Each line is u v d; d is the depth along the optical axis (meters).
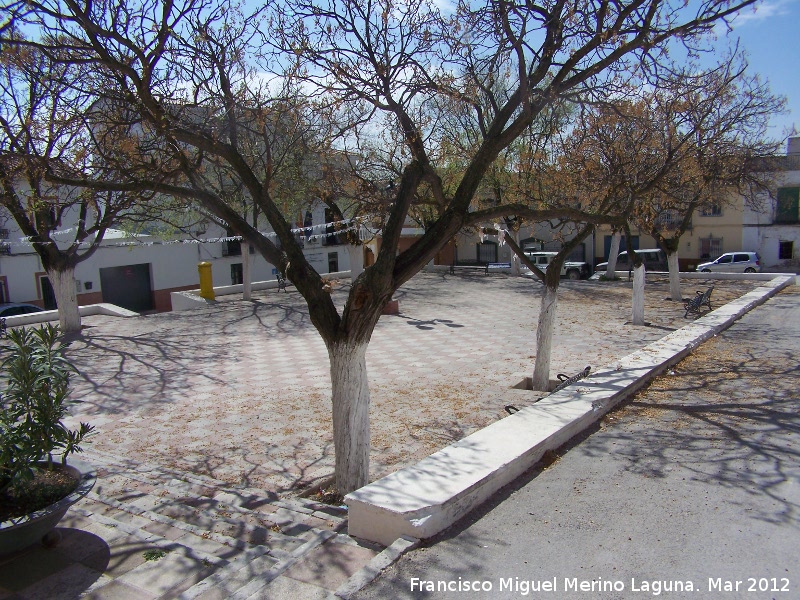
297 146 9.77
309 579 3.79
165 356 14.05
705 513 4.48
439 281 28.64
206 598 3.66
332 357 6.05
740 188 20.36
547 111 10.41
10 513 4.41
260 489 6.38
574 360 12.45
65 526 4.93
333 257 37.25
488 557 3.95
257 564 4.08
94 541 4.66
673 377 8.95
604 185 10.72
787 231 37.28
